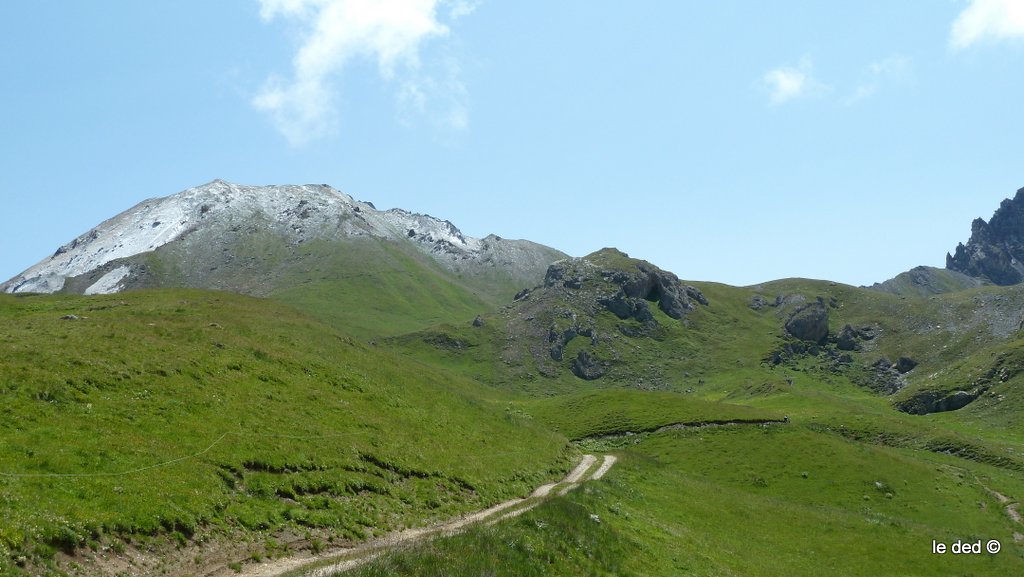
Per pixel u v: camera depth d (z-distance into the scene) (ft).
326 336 255.91
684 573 123.24
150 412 125.18
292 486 118.01
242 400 150.71
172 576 82.53
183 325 198.49
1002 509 267.39
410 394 226.58
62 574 73.31
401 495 135.74
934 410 619.26
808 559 166.61
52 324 169.78
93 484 91.86
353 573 79.51
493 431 230.68
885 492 274.16
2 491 81.87
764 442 332.80
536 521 118.21
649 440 347.36
